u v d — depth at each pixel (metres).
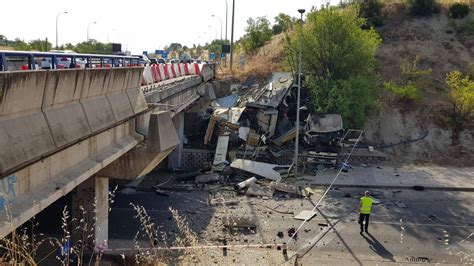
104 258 14.44
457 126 34.84
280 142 31.30
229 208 21.94
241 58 51.25
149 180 27.47
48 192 8.88
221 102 39.06
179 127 30.42
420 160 32.19
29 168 8.30
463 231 19.88
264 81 41.94
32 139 8.29
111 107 12.69
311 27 35.25
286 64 39.53
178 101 25.34
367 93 32.97
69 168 10.14
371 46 35.34
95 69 11.13
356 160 31.03
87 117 10.98
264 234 18.72
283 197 24.00
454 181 27.53
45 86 8.70
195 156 31.05
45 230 16.91
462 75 40.25
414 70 39.56
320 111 32.22
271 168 27.75
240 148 30.84
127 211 21.00
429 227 20.27
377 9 48.88
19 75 7.64
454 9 47.84
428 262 16.62
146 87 21.55
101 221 15.17
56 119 9.39
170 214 20.78
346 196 24.42
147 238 17.58
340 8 37.59
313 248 17.59
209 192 24.84
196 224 19.45
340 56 34.28
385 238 18.84
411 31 46.59
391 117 35.75
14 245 5.66
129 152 14.51
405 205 23.28
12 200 7.70
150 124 14.45
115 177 14.69
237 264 15.16
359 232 19.42
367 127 35.09
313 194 24.66
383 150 33.22
